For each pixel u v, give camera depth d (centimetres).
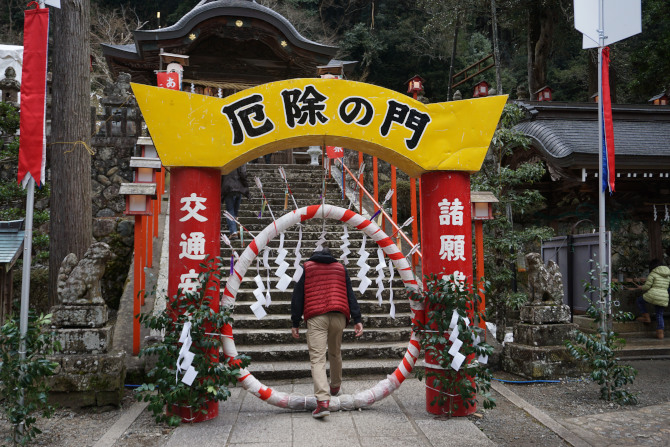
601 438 394
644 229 931
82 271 473
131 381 514
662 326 801
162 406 404
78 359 455
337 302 442
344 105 443
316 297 445
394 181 805
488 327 731
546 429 417
